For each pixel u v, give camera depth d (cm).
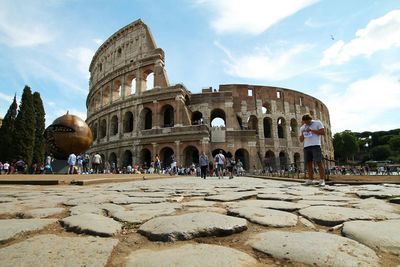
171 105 4294
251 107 5272
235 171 4103
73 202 532
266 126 5688
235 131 4447
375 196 580
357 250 216
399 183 1045
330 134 6856
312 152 989
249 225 316
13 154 4609
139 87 4625
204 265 193
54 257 208
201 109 4669
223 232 278
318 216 346
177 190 841
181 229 277
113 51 5462
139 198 594
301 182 1316
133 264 199
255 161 4341
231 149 4366
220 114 5000
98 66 5991
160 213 385
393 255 211
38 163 5125
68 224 313
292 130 5691
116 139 4703
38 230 300
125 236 278
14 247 231
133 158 4322
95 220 332
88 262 199
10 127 5009
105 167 4684
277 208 419
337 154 9750
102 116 5219
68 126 2573
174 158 4012
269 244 237
